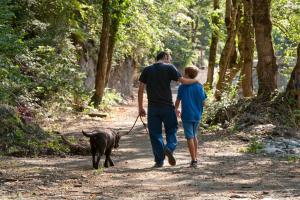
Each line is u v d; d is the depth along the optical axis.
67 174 9.23
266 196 7.23
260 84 17.47
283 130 15.02
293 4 28.50
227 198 7.13
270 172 9.63
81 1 27.56
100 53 26.17
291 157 11.54
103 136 9.97
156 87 10.27
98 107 26.06
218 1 26.34
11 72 16.73
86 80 28.98
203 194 7.46
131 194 7.50
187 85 10.45
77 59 26.72
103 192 7.66
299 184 8.33
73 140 13.06
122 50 34.06
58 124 19.39
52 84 20.25
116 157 11.89
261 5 17.50
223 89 20.50
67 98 22.48
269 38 17.52
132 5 28.39
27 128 12.75
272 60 17.44
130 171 9.75
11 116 12.66
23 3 21.78
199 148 13.43
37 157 11.50
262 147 13.08
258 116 16.33
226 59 23.80
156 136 10.30
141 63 45.81
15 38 16.42
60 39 22.78
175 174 9.39
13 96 17.30
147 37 32.25
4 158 11.02
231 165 10.56
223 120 17.38
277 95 16.92
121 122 22.41
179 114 10.49
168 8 32.06
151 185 8.27
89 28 28.97
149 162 11.12
